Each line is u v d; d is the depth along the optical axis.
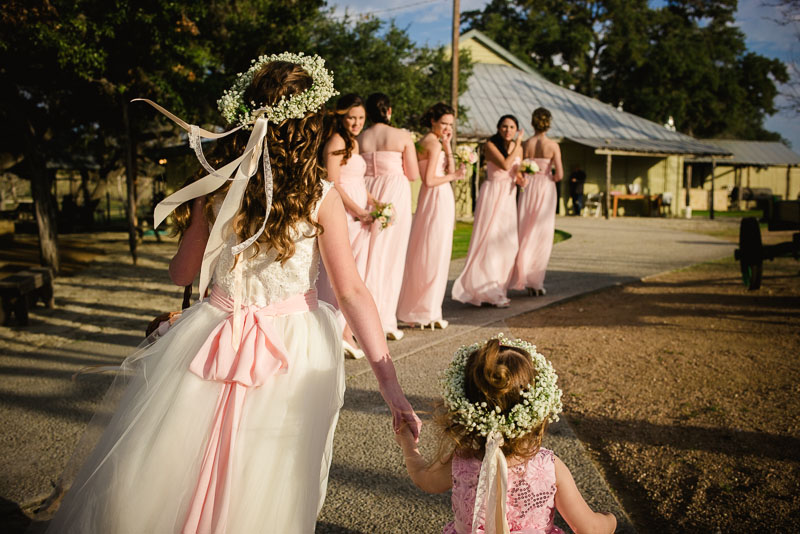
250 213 1.85
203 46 11.83
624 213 26.75
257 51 12.86
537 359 2.02
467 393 1.97
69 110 13.60
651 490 3.07
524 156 7.82
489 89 27.33
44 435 3.80
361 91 17.42
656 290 8.42
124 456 1.77
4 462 3.42
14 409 4.25
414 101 19.25
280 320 1.91
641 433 3.71
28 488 3.12
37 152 10.57
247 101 1.93
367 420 3.93
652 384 4.55
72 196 23.17
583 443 3.61
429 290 6.08
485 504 1.88
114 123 15.25
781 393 4.31
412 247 6.08
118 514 1.72
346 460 3.39
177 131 17.36
